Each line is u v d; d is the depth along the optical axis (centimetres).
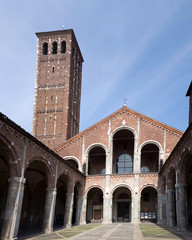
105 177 4475
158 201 4122
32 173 3781
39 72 6362
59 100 6059
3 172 3300
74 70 6738
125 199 4862
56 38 6594
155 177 4275
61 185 4725
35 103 6122
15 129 2261
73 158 4738
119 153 5125
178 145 2728
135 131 4616
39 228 3525
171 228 3083
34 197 4134
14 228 2202
